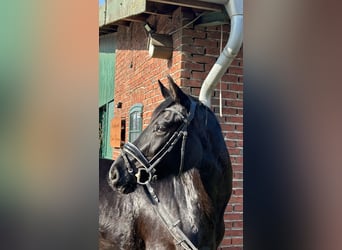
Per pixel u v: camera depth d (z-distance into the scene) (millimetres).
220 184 1374
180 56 1476
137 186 1315
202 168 1327
